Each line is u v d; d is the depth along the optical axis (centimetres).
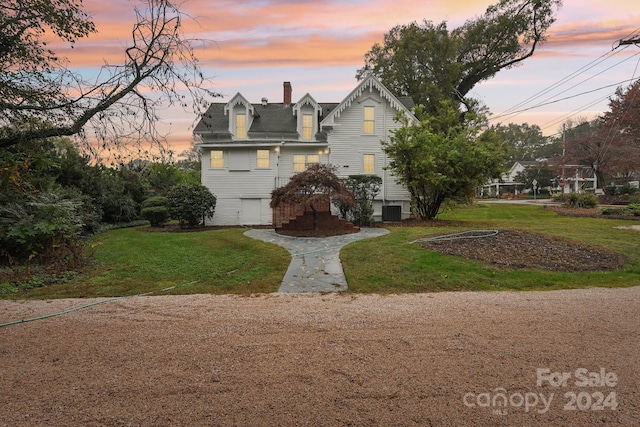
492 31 3500
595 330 446
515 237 1092
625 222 1689
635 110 3528
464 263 841
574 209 2494
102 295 673
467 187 1784
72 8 654
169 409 277
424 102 3281
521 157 8806
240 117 2092
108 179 1992
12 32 618
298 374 332
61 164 1634
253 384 314
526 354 374
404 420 261
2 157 965
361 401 286
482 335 429
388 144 1802
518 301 592
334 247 1100
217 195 2023
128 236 1473
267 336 435
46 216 980
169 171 2686
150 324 490
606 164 3481
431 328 456
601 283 722
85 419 265
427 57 3297
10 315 540
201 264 933
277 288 711
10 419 265
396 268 812
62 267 879
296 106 2097
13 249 920
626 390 304
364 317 509
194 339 428
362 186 1764
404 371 336
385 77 3425
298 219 1541
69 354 388
